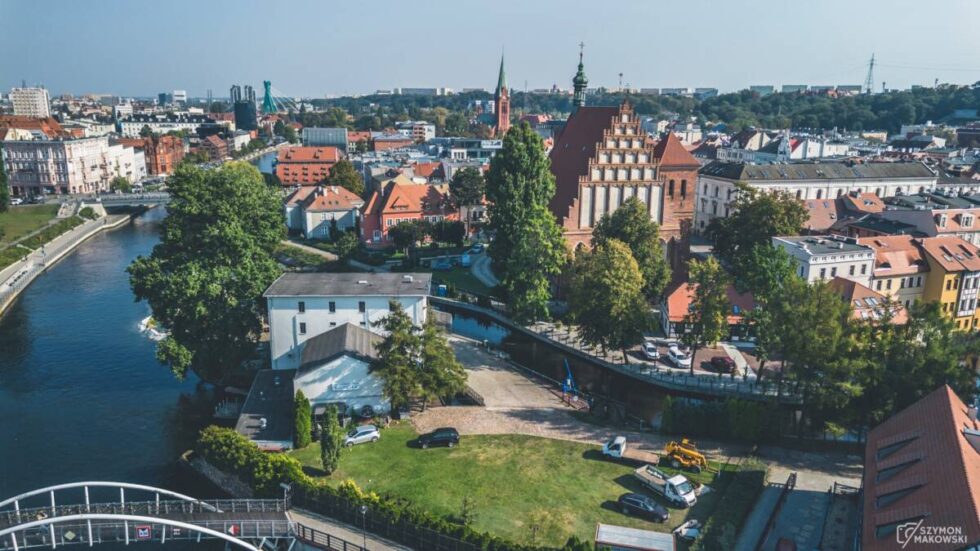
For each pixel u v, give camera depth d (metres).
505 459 62.53
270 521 52.22
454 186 168.50
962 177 175.75
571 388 79.44
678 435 68.69
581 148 118.69
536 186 113.94
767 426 67.62
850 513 54.00
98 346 98.56
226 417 75.94
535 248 96.19
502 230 114.88
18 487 63.03
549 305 111.62
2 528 51.69
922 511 38.69
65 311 114.38
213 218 85.38
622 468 61.53
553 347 98.06
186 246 84.75
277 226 95.62
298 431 64.19
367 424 68.81
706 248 146.50
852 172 161.00
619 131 111.50
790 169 158.50
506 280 101.88
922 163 167.75
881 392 64.56
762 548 49.16
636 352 93.12
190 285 77.62
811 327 65.81
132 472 65.75
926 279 100.50
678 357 88.69
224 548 55.22
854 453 65.56
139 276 82.00
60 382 86.31
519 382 82.44
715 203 160.25
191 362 80.88
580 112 127.31
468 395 75.81
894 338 66.00
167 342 76.69
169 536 51.94
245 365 86.94
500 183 114.38
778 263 88.69
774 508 54.47
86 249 164.62
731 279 82.50
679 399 70.50
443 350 71.38
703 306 80.31
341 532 51.50
